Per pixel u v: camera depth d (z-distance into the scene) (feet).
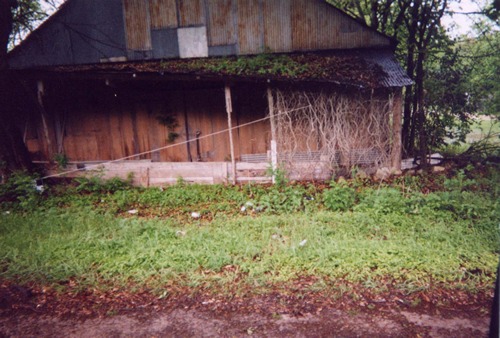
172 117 41.09
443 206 25.08
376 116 35.70
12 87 35.73
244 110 39.99
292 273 17.65
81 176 35.29
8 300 16.49
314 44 40.32
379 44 39.52
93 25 43.01
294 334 13.69
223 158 40.93
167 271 18.24
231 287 16.84
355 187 32.19
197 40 42.04
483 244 20.02
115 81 36.63
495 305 11.09
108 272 18.49
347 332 13.69
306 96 34.86
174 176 35.86
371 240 21.13
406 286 16.38
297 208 27.94
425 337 13.30
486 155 39.37
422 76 39.42
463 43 41.88
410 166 38.04
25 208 28.94
